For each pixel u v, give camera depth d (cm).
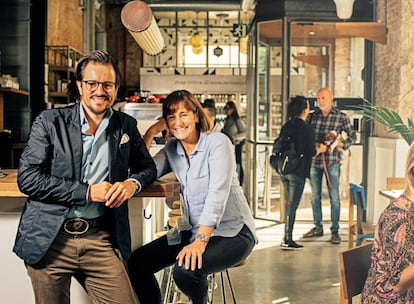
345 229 536
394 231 202
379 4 523
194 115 227
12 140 567
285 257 493
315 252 504
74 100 200
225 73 1086
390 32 488
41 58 622
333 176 538
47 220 187
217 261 221
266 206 675
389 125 312
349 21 555
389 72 486
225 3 851
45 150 185
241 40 1075
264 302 379
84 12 858
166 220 440
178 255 216
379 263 206
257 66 693
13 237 238
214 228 221
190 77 1091
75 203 184
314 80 626
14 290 240
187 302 336
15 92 557
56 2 739
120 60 1123
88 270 196
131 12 442
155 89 1097
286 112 646
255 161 693
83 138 189
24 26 601
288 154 543
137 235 259
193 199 228
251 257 495
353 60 584
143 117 438
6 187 212
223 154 223
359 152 524
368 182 475
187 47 1120
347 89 592
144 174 202
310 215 573
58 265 192
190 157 227
